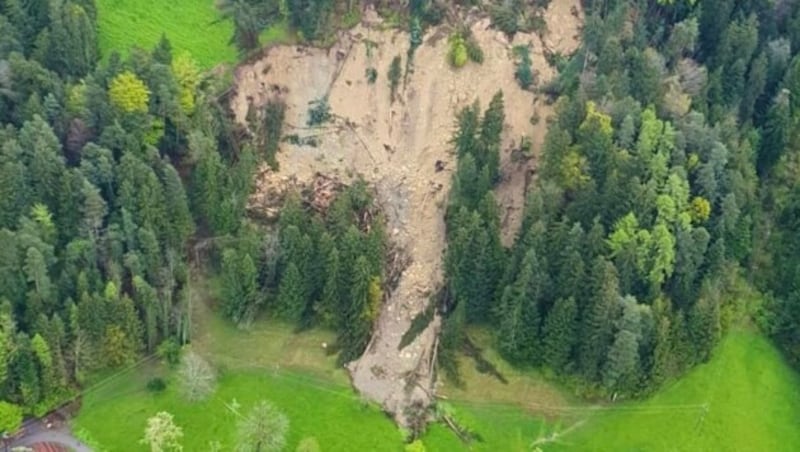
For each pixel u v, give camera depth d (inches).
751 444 6309.1
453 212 6633.9
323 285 6358.3
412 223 6958.7
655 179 6387.8
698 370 6540.4
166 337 6205.7
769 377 6619.1
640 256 6195.9
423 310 6628.9
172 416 5861.2
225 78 7047.2
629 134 6505.9
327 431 6067.9
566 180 6446.9
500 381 6382.9
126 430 5890.8
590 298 6092.5
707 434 6294.3
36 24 6727.4
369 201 6894.7
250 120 7022.6
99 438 5836.6
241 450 5472.4
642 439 6220.5
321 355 6412.4
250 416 5649.6
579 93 6692.9
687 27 7140.8
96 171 6112.2
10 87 6274.6
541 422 6250.0
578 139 6565.0
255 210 6771.7
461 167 6574.8
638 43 7155.5
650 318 6023.6
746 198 6678.2
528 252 6072.8
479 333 6550.2
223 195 6471.5
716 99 7130.9
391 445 6063.0
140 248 6112.2
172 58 6855.3
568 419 6269.7
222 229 6501.0
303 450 5615.2
